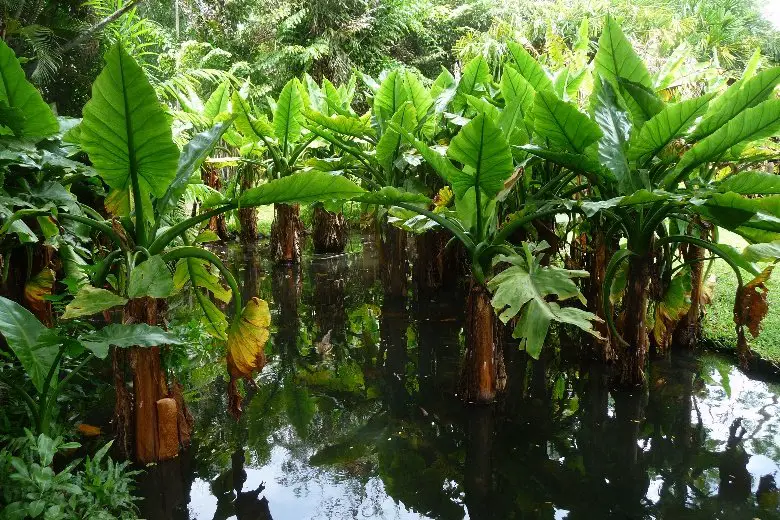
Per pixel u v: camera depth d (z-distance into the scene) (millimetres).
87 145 2188
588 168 3178
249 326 2590
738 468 2646
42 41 5602
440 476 2656
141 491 2475
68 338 2096
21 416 2504
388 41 13109
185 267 3088
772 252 2734
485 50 10031
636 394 3424
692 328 4062
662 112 2877
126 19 7328
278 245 7344
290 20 11641
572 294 2727
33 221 3293
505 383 3463
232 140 7332
